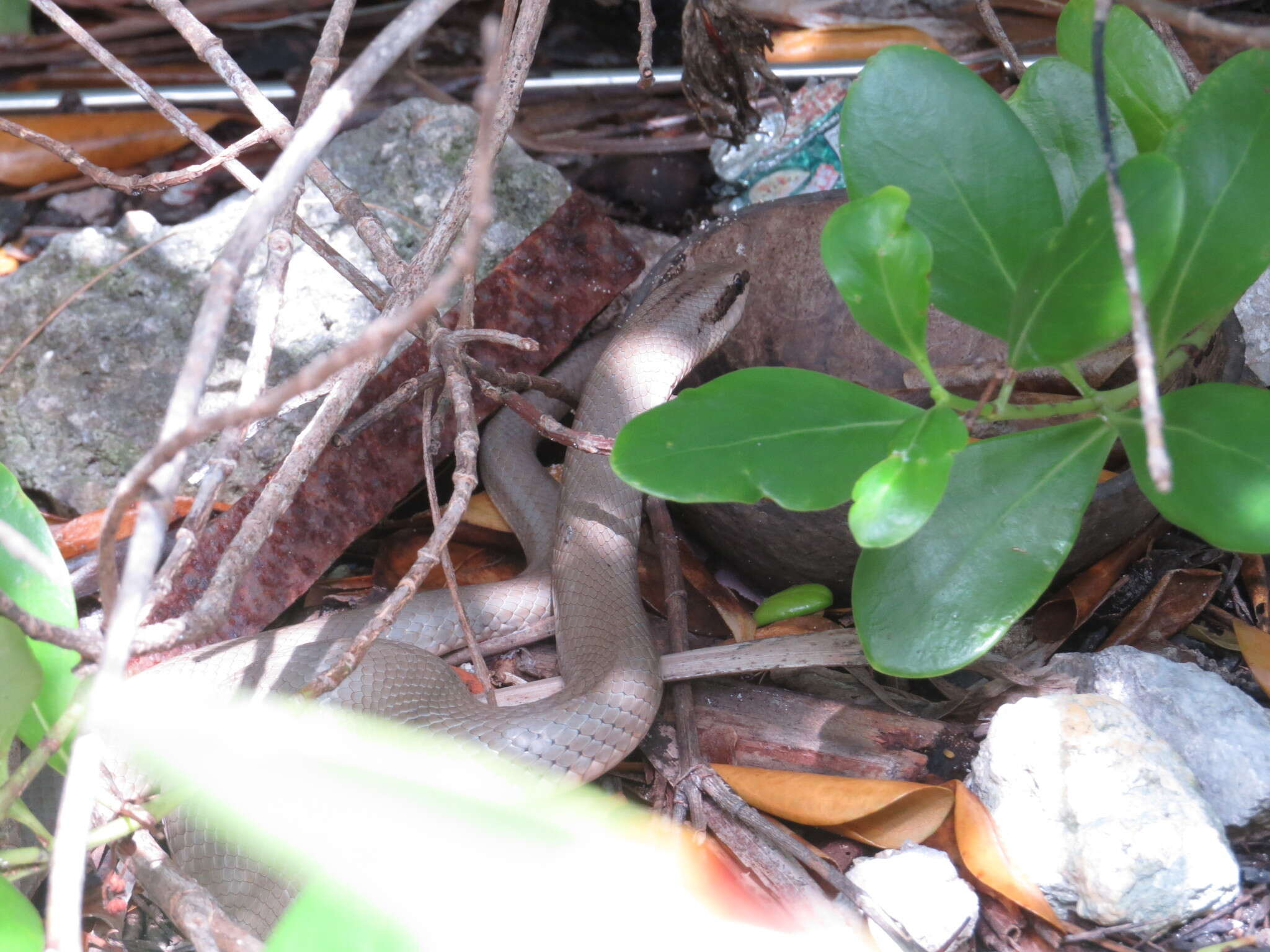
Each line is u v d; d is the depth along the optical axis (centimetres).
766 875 81
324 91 80
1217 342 87
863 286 72
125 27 119
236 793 76
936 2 117
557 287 101
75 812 65
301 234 84
